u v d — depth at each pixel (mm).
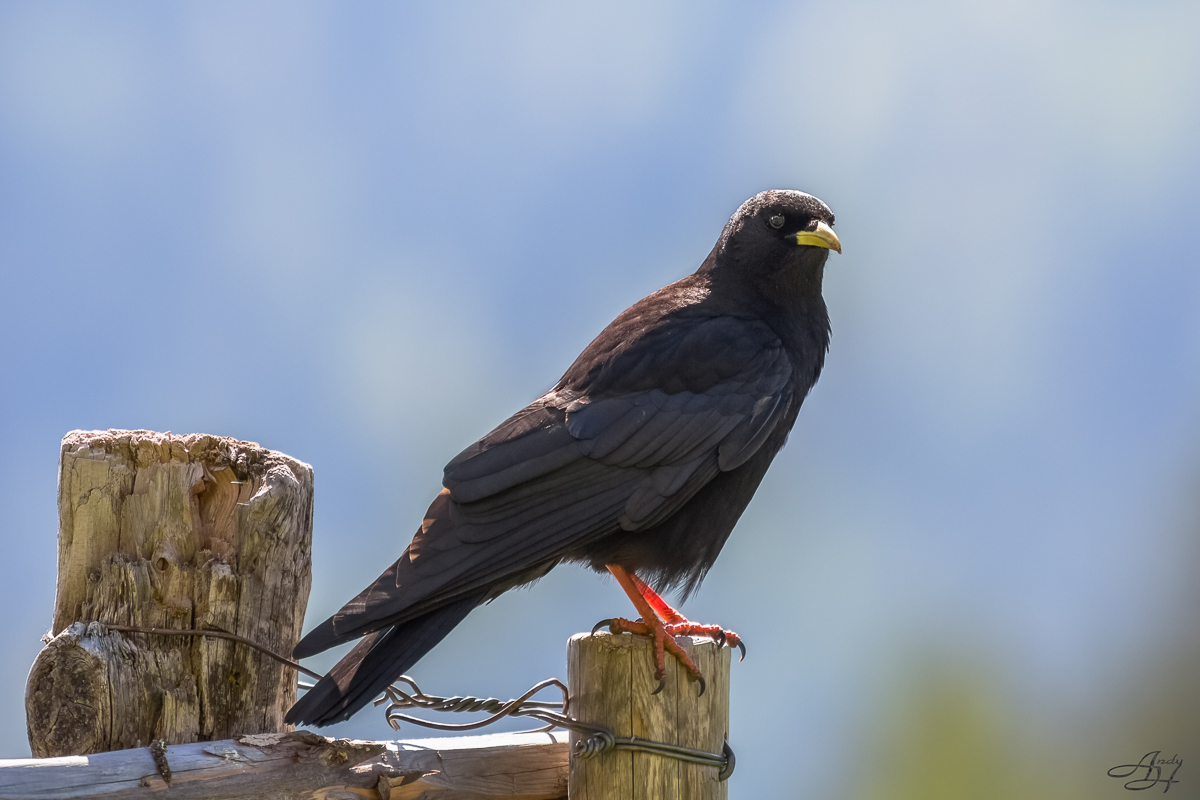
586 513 10758
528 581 11164
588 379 11562
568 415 11086
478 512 10406
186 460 9195
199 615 9023
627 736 9383
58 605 8992
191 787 8281
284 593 9281
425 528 10250
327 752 8797
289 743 8727
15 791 7805
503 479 10539
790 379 12156
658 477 11102
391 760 9234
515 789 9820
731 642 11375
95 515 8969
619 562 11336
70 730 8695
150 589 8992
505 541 10344
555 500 10695
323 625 9211
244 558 9125
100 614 8938
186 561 9102
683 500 11242
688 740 9484
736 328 12109
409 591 9672
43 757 8727
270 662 9188
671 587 11898
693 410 11391
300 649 8961
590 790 9430
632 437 11070
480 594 10297
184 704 8953
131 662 8852
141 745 8836
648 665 9461
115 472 8992
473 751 9664
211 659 9008
